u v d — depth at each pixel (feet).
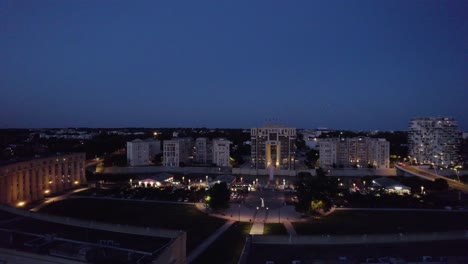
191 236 379.35
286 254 239.50
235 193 631.56
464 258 223.71
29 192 558.56
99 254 195.72
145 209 507.30
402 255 233.35
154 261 185.26
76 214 476.54
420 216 465.88
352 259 227.81
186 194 602.03
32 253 191.72
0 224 287.48
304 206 456.86
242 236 379.76
